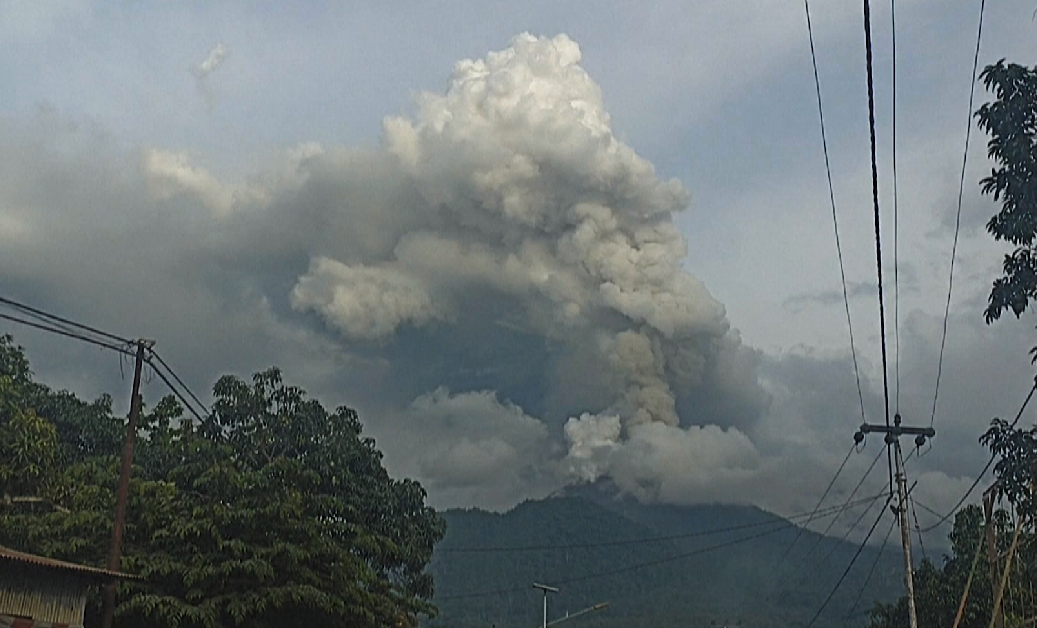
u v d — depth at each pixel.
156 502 28.41
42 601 20.84
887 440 33.62
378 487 41.56
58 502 29.86
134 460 34.91
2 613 20.02
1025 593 27.08
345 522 32.94
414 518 43.72
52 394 37.59
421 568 43.50
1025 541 24.62
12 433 29.09
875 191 17.39
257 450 38.28
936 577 49.00
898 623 51.97
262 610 26.72
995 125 15.57
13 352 36.91
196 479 29.94
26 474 28.81
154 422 36.50
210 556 27.50
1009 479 17.44
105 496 28.84
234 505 29.02
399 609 37.94
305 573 28.22
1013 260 15.91
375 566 36.12
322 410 40.19
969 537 45.97
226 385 38.62
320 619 29.00
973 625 43.78
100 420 37.62
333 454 39.19
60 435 36.50
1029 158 15.36
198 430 36.38
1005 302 15.84
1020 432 17.41
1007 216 15.64
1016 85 15.47
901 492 33.44
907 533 33.22
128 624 27.42
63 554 27.17
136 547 27.92
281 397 39.47
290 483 31.23
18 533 27.33
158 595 26.67
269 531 28.55
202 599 27.00
